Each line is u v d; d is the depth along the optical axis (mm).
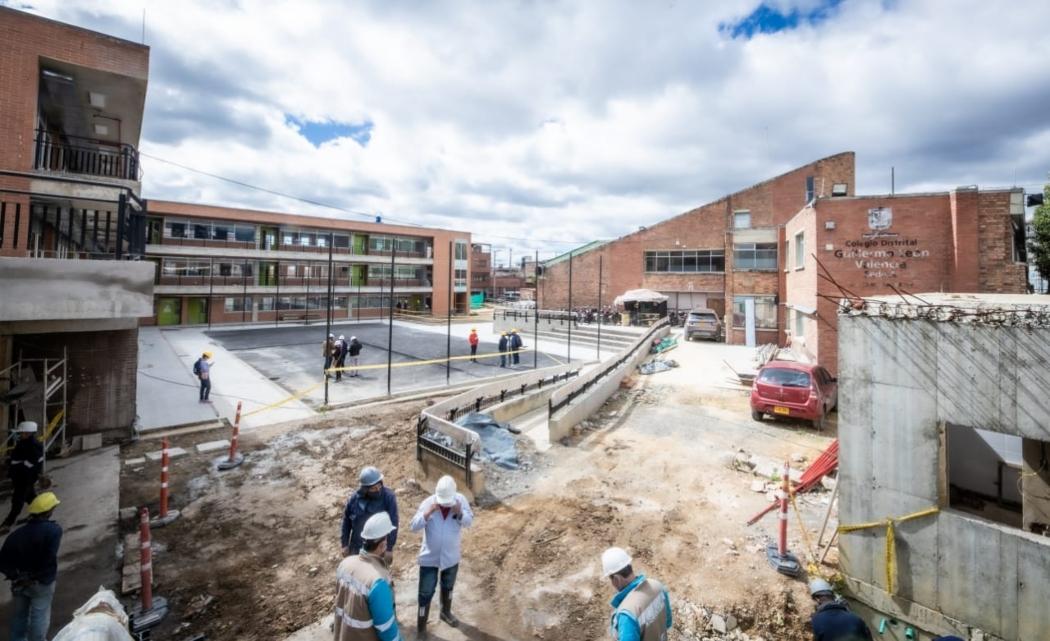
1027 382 4473
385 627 3264
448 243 54875
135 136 16172
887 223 15672
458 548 4988
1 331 8656
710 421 12359
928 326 5055
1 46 10453
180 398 14789
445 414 10617
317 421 12406
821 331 16375
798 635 5047
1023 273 14383
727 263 26969
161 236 38875
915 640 5090
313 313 46219
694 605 5336
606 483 8641
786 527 6406
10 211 10180
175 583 5672
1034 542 4379
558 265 42625
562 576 5895
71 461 9438
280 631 4891
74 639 2570
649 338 23578
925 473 5070
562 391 11391
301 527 7074
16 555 4316
